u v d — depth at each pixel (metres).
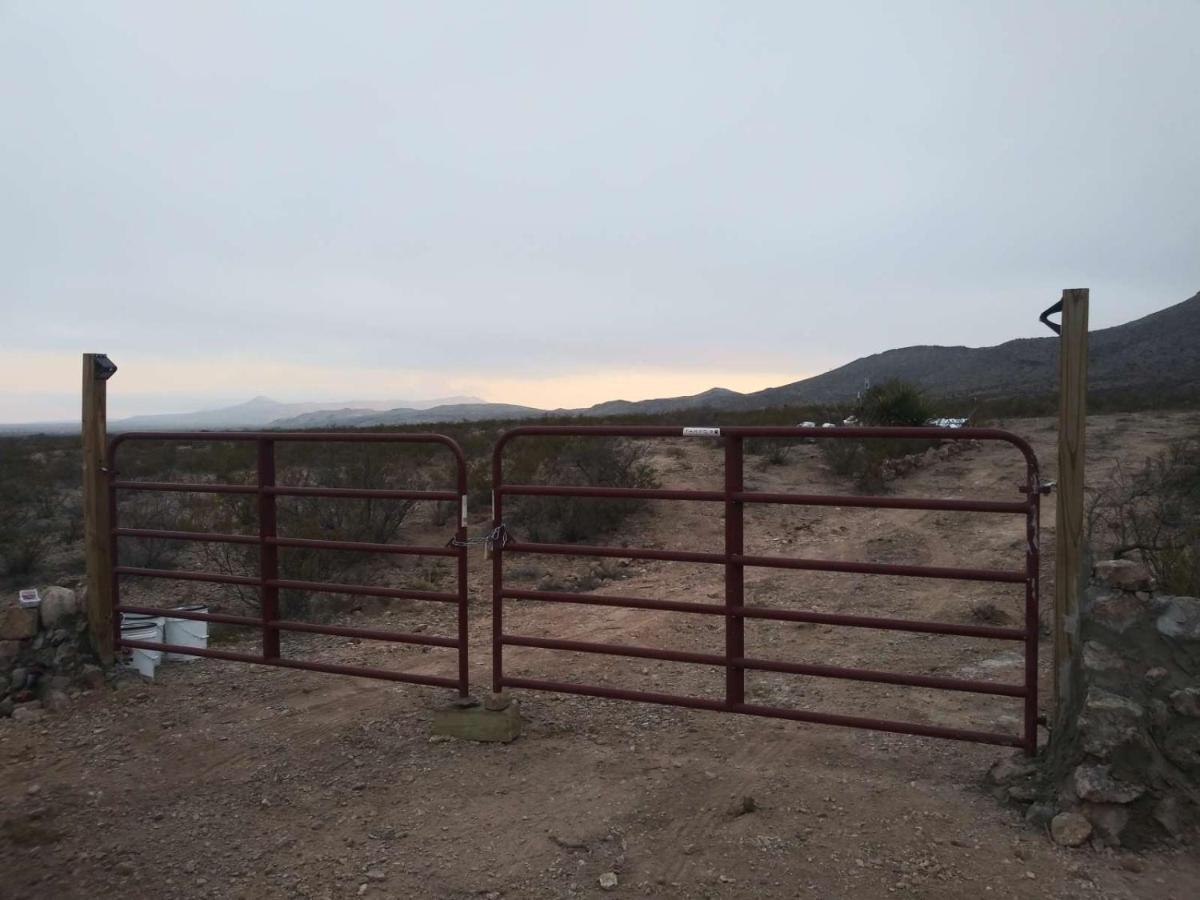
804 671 5.86
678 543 14.15
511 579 12.32
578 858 4.83
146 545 13.69
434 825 5.27
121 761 6.44
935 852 4.63
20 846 5.28
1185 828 4.57
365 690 7.64
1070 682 5.21
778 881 4.48
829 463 19.69
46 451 35.69
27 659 8.08
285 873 4.88
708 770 5.75
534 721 6.74
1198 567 8.26
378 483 14.73
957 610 9.82
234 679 8.09
